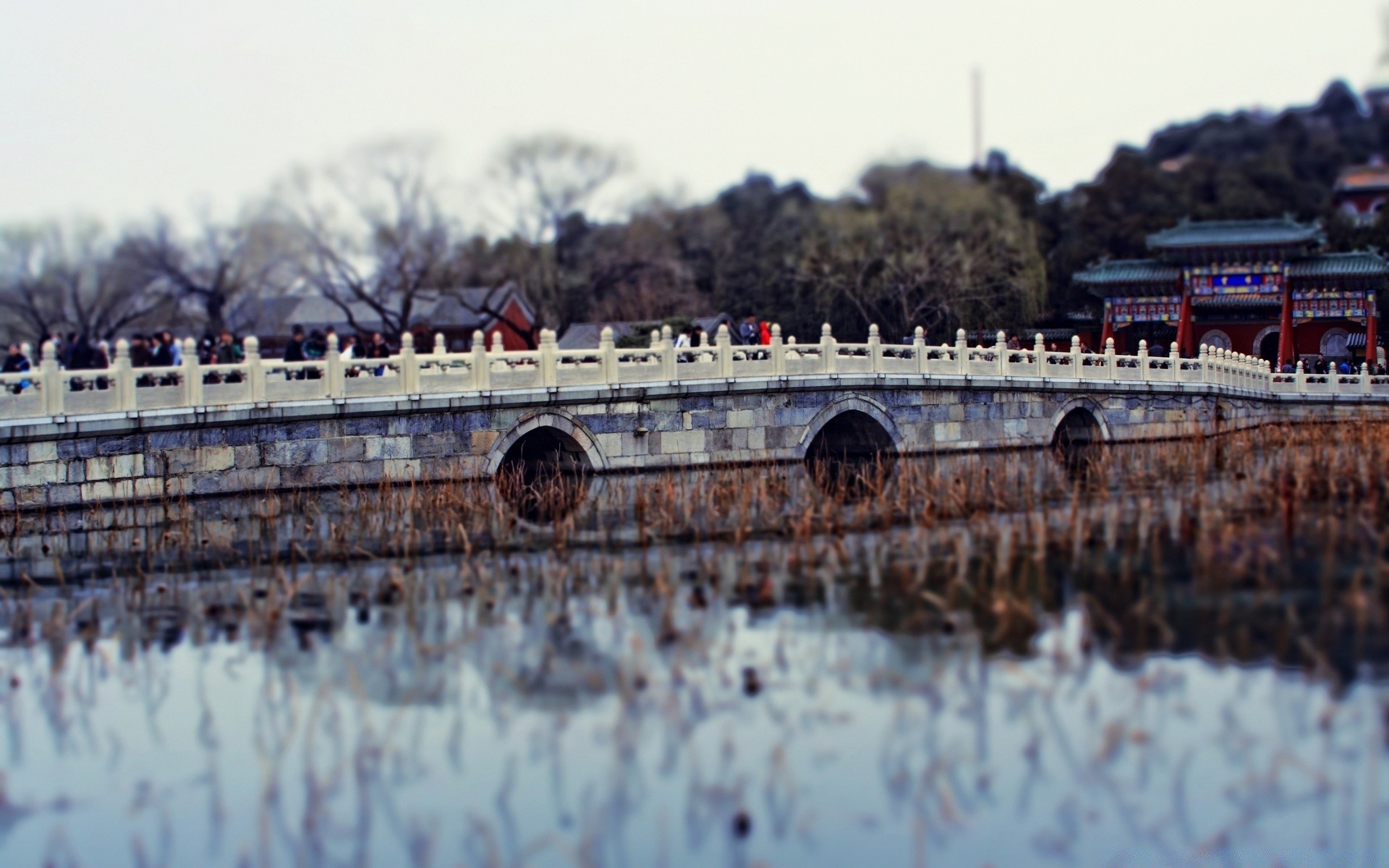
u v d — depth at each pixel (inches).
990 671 649.6
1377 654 642.8
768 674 655.8
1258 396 1936.5
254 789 565.3
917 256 2196.1
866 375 1434.5
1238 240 2228.1
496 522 1072.2
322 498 1171.9
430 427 1222.9
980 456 1492.4
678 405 1338.6
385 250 2368.4
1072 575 813.9
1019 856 493.4
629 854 499.2
